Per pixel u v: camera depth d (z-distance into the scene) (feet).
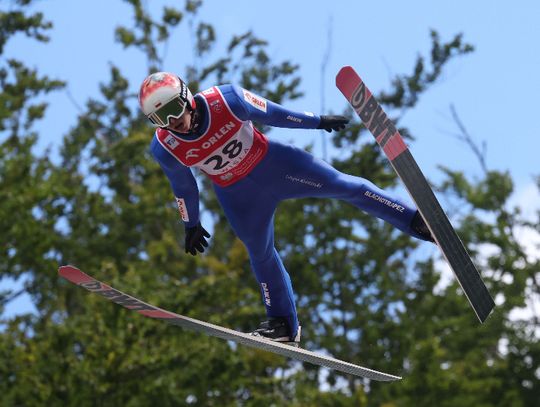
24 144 165.68
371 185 51.44
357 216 177.27
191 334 133.18
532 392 168.86
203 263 170.30
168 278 170.50
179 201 50.88
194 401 133.39
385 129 47.44
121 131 216.54
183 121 46.37
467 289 47.67
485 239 180.45
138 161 190.90
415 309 169.78
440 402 156.66
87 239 184.34
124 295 48.47
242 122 48.03
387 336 165.68
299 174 50.06
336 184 50.65
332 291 170.81
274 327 52.75
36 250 155.84
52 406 121.29
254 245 51.31
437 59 191.31
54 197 164.35
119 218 186.80
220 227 193.88
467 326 169.99
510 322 172.96
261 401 134.82
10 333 133.80
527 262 178.91
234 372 131.13
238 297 149.48
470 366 168.45
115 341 125.90
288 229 173.27
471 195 185.47
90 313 130.82
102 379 124.67
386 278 171.83
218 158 48.49
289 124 49.73
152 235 194.49
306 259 169.07
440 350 158.40
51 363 124.57
